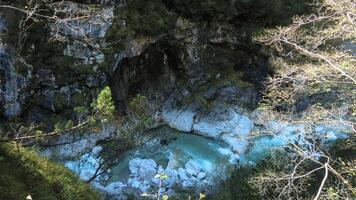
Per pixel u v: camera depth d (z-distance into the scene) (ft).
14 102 64.08
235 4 79.71
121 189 58.23
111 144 50.34
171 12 75.97
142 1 71.97
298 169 45.78
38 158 21.68
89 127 25.30
